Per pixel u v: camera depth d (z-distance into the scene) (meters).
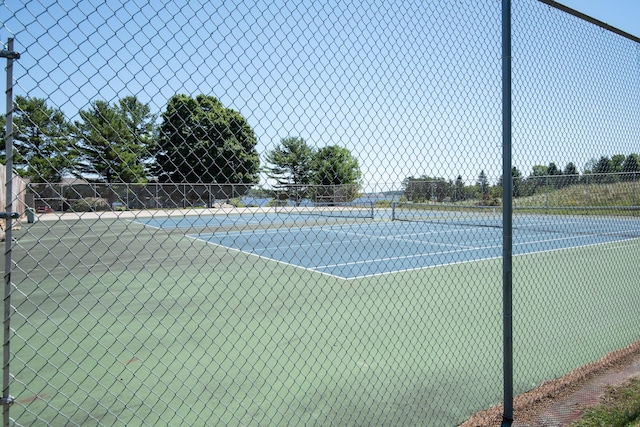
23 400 3.70
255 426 3.36
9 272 2.12
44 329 5.71
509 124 3.40
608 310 6.74
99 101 2.30
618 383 4.05
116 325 5.91
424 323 6.01
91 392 3.90
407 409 3.66
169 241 16.16
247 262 11.59
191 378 4.23
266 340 5.33
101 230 18.50
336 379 4.22
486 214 22.94
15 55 2.08
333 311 6.60
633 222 19.69
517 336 5.58
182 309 6.73
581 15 4.39
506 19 3.40
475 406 3.71
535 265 10.59
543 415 3.47
